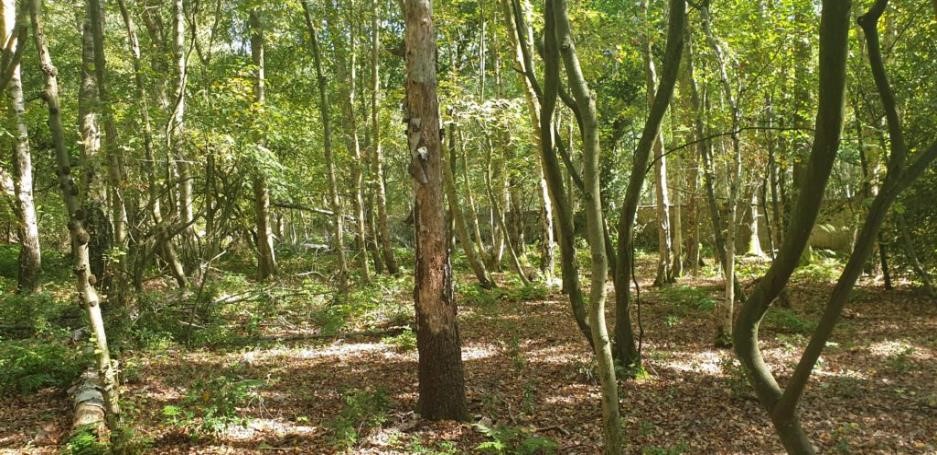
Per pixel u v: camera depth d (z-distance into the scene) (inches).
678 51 238.5
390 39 713.6
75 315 394.9
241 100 474.3
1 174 530.9
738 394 264.1
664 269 616.1
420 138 220.8
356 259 795.4
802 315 437.4
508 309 501.4
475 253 601.0
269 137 478.0
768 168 447.8
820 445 217.3
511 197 879.7
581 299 263.9
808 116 442.0
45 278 591.8
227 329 391.2
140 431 216.5
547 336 395.5
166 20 701.9
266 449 207.2
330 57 745.6
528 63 212.2
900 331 381.4
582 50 508.1
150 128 443.2
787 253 82.4
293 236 1028.5
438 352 231.9
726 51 402.9
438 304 230.5
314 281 604.1
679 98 579.2
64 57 658.2
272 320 437.7
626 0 689.0
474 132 755.4
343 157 709.3
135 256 395.9
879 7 83.4
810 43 409.1
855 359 322.3
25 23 175.5
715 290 572.4
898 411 247.4
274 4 580.7
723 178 760.3
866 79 413.1
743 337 91.7
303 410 250.5
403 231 1143.0
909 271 526.3
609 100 789.9
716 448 216.5
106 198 441.4
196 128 424.5
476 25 768.9
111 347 318.7
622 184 902.4
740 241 878.4
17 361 269.7
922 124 427.5
